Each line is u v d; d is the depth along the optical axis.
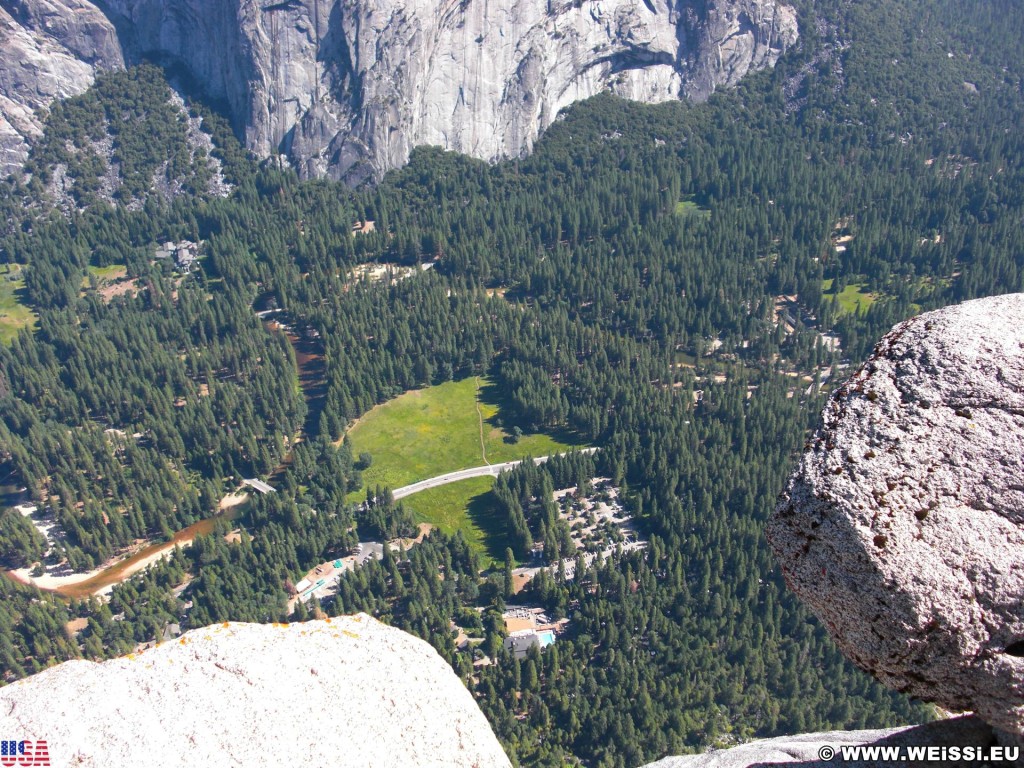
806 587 11.18
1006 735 11.24
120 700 12.07
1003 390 10.52
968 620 9.94
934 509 10.24
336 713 12.57
